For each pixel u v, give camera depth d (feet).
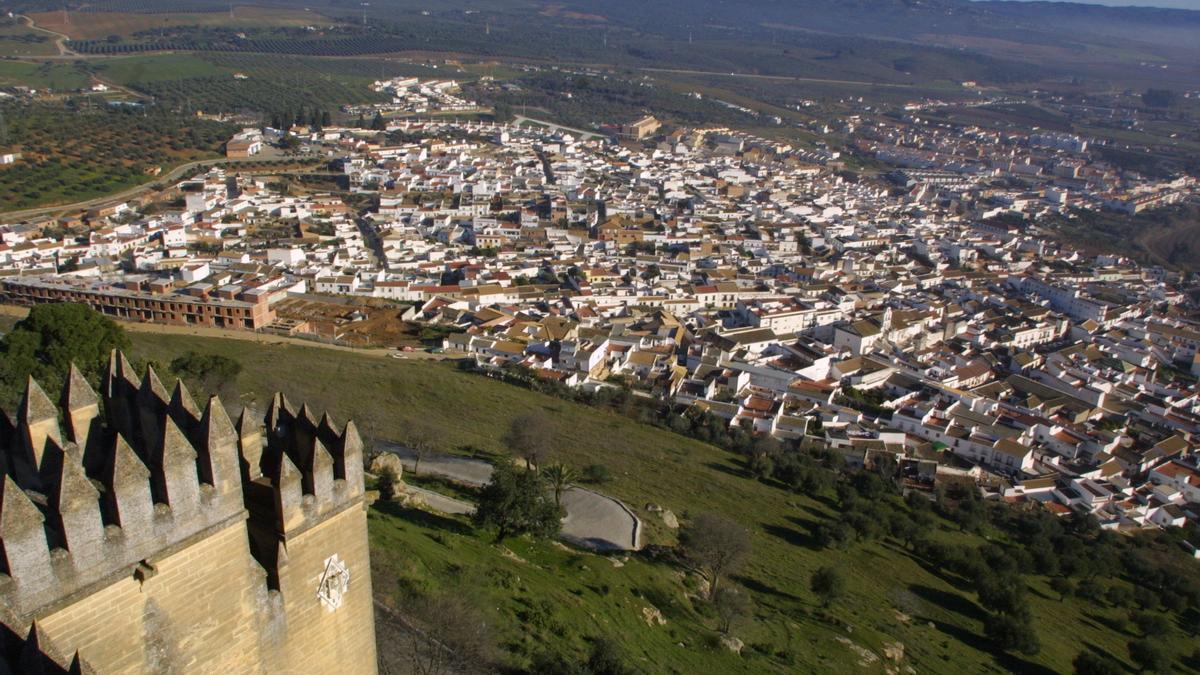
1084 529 422.41
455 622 184.14
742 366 570.87
